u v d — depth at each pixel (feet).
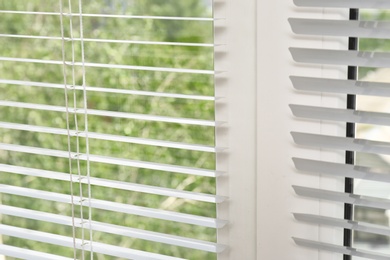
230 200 4.80
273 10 4.36
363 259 4.62
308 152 4.44
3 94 5.72
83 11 5.23
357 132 4.50
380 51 4.33
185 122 4.61
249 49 4.52
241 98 4.62
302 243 4.52
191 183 5.10
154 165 4.82
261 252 4.75
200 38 4.85
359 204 4.25
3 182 5.89
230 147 4.72
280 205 4.61
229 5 4.52
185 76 4.96
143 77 5.12
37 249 5.86
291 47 4.26
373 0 3.92
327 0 4.04
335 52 4.10
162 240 4.90
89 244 5.19
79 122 5.45
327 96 4.33
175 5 4.90
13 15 5.53
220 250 4.74
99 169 5.44
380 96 4.08
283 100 4.45
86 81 5.34
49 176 5.19
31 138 5.69
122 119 5.27
